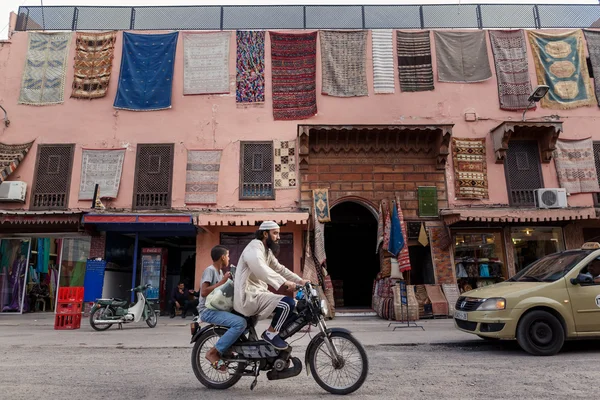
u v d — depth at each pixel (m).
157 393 4.03
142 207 12.14
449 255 11.83
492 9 14.05
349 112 12.83
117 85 12.97
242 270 4.12
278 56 13.16
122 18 13.68
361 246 16.08
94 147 12.58
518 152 12.72
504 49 13.39
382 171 12.45
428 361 5.51
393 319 10.65
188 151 12.51
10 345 7.07
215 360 4.03
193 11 13.77
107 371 5.03
